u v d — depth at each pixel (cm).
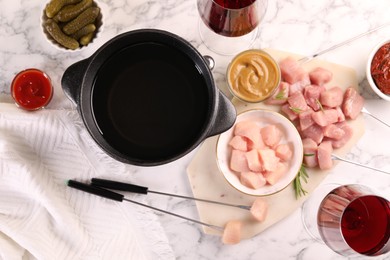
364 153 161
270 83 153
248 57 152
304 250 162
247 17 132
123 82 129
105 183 156
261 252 162
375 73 153
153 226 159
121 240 159
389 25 161
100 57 126
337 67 159
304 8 160
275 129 153
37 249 154
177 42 126
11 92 152
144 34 127
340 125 158
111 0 158
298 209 160
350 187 145
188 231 161
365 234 145
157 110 129
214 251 162
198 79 129
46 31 153
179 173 160
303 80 157
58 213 154
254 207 153
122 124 129
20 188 156
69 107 157
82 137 154
